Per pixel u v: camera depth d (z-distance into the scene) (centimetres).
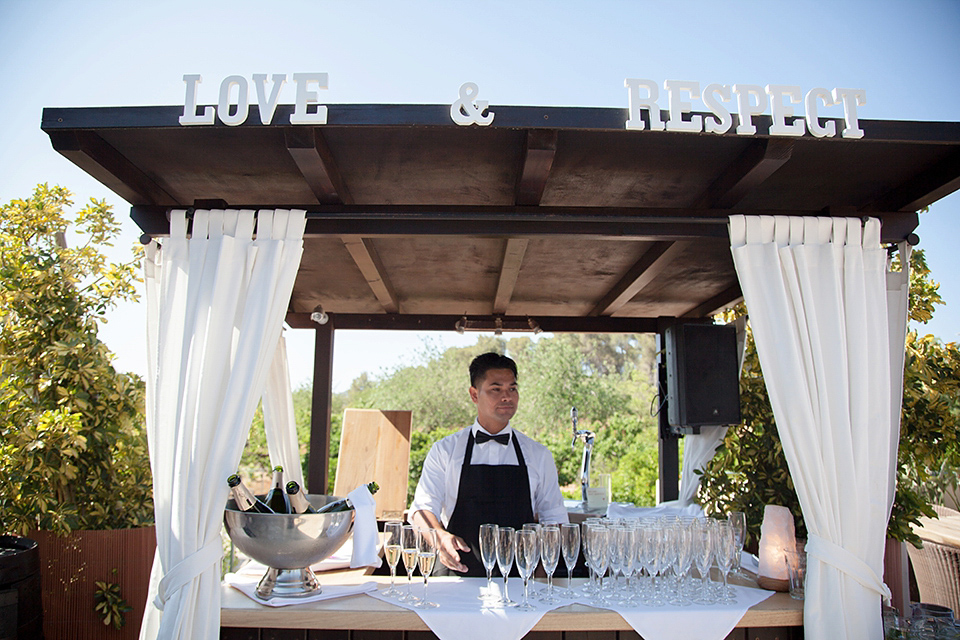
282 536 255
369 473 523
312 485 509
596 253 388
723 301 461
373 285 433
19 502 391
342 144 259
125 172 271
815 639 254
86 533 403
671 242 339
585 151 264
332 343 529
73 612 397
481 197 310
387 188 300
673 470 539
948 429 392
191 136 252
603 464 1360
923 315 442
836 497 266
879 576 265
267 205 311
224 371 265
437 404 1516
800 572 274
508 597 266
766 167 257
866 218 290
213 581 250
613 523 290
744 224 285
